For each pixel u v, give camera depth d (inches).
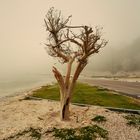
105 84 2108.8
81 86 1798.7
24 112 753.6
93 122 602.9
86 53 601.6
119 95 1162.0
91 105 853.8
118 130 544.1
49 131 528.7
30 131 532.1
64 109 613.3
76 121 609.0
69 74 617.3
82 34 604.1
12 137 499.5
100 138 483.2
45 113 719.1
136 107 815.7
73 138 475.2
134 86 1812.3
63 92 612.4
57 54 646.5
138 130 546.6
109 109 784.9
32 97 1131.9
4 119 668.1
